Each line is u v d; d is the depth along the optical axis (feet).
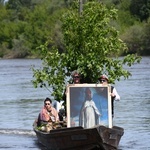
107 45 100.94
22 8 648.79
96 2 102.01
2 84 255.70
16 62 491.31
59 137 89.35
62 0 586.04
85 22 101.35
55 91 102.32
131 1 545.44
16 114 148.15
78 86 91.61
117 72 101.65
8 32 595.88
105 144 86.74
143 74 284.41
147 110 149.18
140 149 95.55
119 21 504.84
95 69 100.48
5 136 111.65
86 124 91.20
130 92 199.82
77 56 101.40
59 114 99.40
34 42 569.64
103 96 91.61
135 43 482.28
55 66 102.89
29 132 116.67
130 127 120.57
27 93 208.44
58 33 451.94
